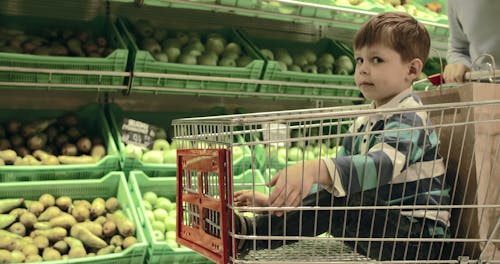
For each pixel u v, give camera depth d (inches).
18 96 122.6
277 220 55.4
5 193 98.7
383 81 57.2
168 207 107.3
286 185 47.8
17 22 122.6
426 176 54.1
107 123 119.3
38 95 124.0
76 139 119.0
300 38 151.7
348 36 157.6
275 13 120.3
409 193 54.2
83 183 103.3
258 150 112.3
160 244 94.1
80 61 105.3
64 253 95.0
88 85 108.7
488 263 54.9
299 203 49.1
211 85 117.3
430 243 53.5
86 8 129.7
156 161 112.3
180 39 127.8
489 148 56.1
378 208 51.1
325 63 139.3
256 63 118.6
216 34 135.0
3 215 96.1
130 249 94.0
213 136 54.2
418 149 52.6
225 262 49.0
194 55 123.9
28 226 96.9
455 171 58.5
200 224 53.9
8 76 102.4
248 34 145.6
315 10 122.6
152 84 112.7
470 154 56.4
